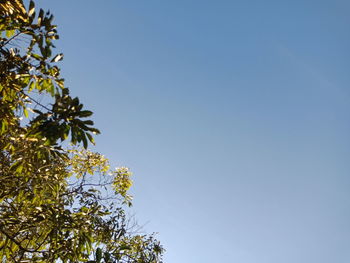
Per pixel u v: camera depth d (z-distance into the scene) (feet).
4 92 20.12
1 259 21.26
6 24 19.10
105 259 21.52
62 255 22.04
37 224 21.57
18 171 20.83
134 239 31.58
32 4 19.10
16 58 19.63
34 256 22.43
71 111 17.87
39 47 19.54
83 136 18.43
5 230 21.01
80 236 22.61
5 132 20.11
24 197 21.95
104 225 26.86
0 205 21.48
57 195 23.61
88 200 27.91
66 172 26.25
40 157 20.83
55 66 20.42
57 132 18.08
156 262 31.58
